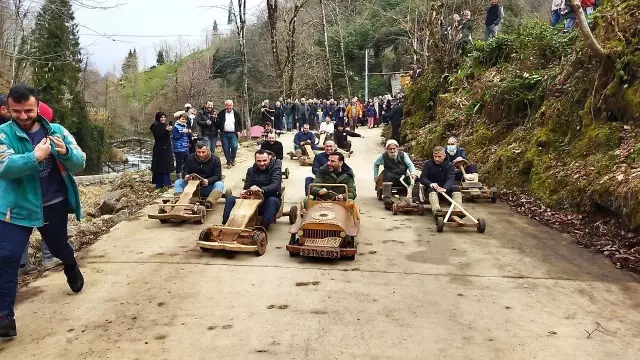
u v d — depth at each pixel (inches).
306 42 1808.6
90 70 1792.6
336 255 252.2
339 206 287.6
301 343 171.0
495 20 711.7
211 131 567.8
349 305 202.8
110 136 1897.1
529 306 203.2
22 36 620.4
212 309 199.0
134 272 242.4
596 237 293.6
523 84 499.8
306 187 373.7
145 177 567.8
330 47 1825.8
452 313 196.1
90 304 204.7
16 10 558.9
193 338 175.0
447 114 637.9
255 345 169.6
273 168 325.1
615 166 314.2
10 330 171.6
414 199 371.2
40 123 180.4
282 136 999.0
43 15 547.8
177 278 234.1
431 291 218.7
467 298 211.0
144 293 215.9
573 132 388.8
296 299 208.8
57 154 181.8
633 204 274.8
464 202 406.3
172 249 280.2
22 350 167.5
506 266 251.6
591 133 360.8
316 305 202.8
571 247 282.5
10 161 159.9
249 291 217.8
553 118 415.2
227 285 225.0
